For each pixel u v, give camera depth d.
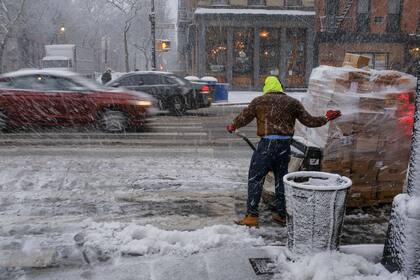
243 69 29.14
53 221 4.91
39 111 10.62
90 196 5.87
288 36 29.14
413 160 3.52
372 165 5.25
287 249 3.94
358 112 5.09
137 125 11.16
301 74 29.50
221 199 5.82
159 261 3.86
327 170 5.16
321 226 3.70
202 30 28.09
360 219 5.09
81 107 10.70
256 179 4.68
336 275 3.42
